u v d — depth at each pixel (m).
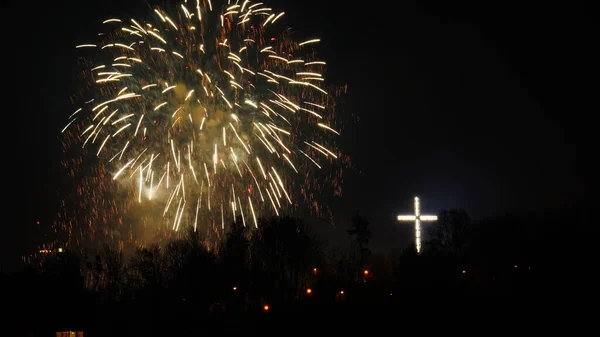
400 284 83.12
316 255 88.38
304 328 72.94
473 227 99.25
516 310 75.06
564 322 70.81
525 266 93.44
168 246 84.44
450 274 83.75
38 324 73.19
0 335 71.94
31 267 78.31
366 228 90.88
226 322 75.81
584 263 89.56
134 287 81.88
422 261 83.94
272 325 74.06
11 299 73.62
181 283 78.06
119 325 75.88
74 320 74.38
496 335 68.38
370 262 102.81
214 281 78.50
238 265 79.94
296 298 82.44
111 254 84.00
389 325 72.69
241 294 79.81
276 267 83.12
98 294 79.12
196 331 74.62
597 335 67.06
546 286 84.69
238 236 82.56
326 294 81.69
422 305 77.56
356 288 82.69
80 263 84.12
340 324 73.31
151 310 77.19
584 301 77.06
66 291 75.56
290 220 85.00
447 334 69.44
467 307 76.56
